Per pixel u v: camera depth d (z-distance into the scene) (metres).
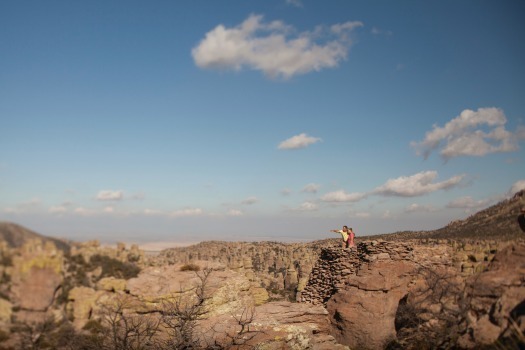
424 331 15.30
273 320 18.77
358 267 22.16
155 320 17.75
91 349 13.76
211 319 18.95
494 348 9.91
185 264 23.14
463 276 17.39
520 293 10.80
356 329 18.80
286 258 55.59
